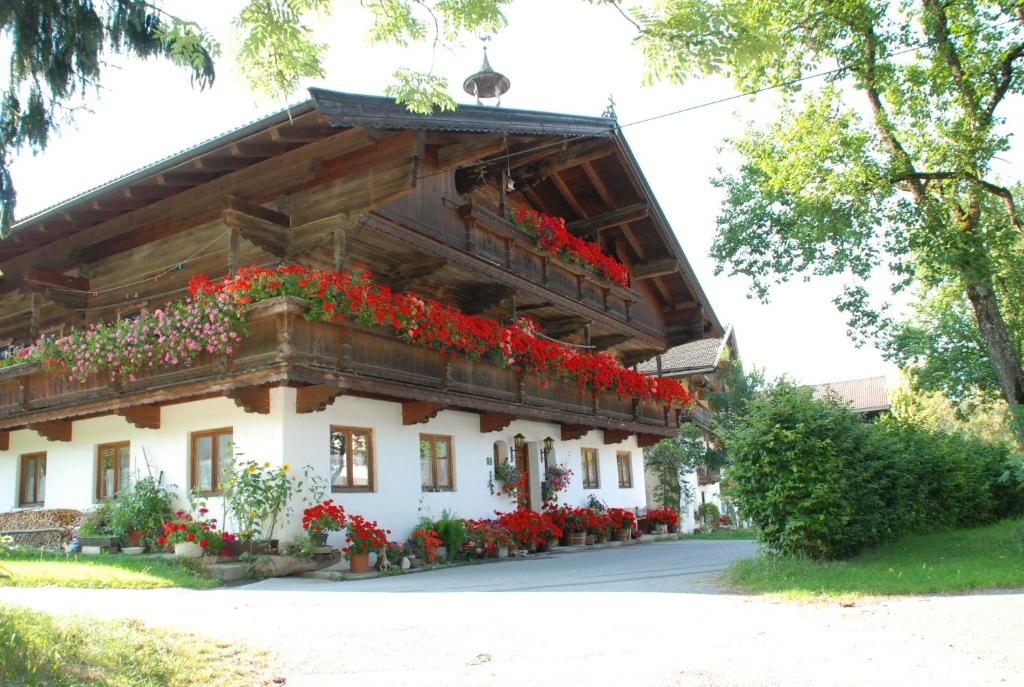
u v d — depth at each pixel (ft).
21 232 48.98
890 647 19.19
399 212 43.96
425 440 52.16
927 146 47.42
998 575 29.14
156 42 23.50
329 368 38.83
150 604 27.27
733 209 57.82
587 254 64.23
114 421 48.83
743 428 36.22
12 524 49.32
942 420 122.31
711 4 18.67
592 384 64.49
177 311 40.32
